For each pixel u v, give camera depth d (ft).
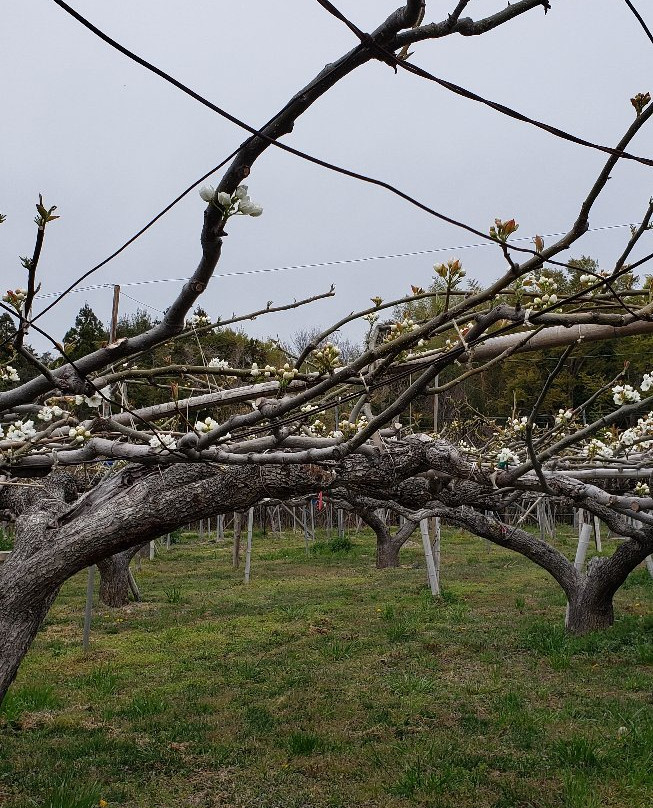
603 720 19.53
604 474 18.80
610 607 29.35
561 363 11.07
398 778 16.44
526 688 22.57
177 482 15.19
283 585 45.34
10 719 20.57
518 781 16.10
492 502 23.07
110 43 4.41
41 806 14.99
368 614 34.53
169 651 28.55
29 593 14.58
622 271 6.55
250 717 20.57
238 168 5.22
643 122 5.31
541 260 6.15
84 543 14.78
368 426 8.89
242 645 29.09
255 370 9.97
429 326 7.25
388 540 53.21
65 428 12.50
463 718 20.13
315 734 19.06
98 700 22.49
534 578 45.88
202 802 15.64
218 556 63.46
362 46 4.87
